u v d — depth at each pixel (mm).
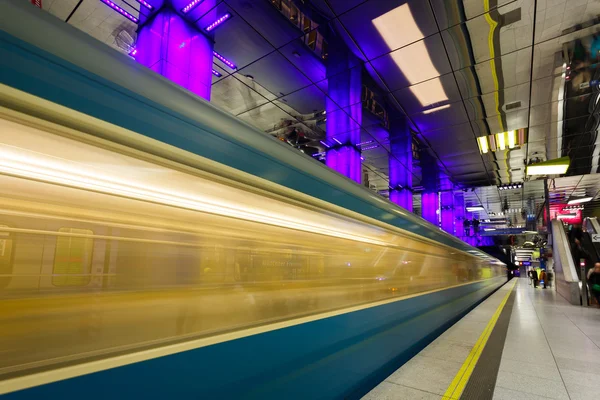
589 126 14203
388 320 3982
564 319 8234
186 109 1789
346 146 12672
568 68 10586
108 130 1421
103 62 1468
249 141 2176
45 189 1219
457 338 5887
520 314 9102
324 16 8953
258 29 9195
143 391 1432
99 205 1361
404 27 9273
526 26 8922
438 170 20906
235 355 1890
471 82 11477
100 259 1353
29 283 1163
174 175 1667
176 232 1650
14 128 1159
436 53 10195
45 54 1276
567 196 27391
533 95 12070
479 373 4078
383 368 3812
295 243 2504
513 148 16984
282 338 2260
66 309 1246
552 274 23500
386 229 4188
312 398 2529
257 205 2178
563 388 3688
